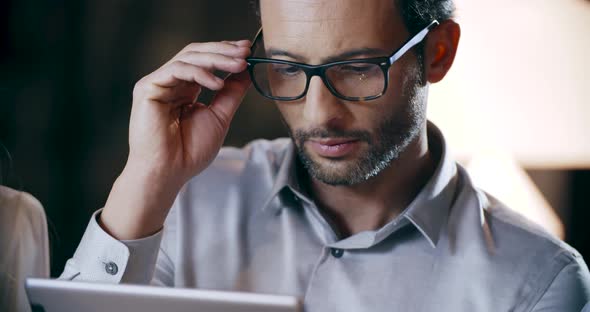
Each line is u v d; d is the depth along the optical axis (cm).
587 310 142
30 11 517
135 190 149
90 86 533
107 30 536
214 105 157
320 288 157
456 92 442
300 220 165
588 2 426
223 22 557
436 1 147
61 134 521
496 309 149
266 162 177
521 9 436
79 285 113
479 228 157
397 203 158
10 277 160
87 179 519
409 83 143
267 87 144
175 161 151
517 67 437
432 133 167
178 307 109
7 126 507
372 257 157
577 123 432
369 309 153
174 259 170
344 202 158
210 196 173
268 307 105
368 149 140
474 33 439
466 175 168
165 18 549
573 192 439
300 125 141
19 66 516
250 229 169
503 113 438
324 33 133
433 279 154
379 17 135
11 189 167
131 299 111
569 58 432
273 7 136
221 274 166
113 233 150
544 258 151
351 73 136
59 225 498
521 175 436
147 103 149
